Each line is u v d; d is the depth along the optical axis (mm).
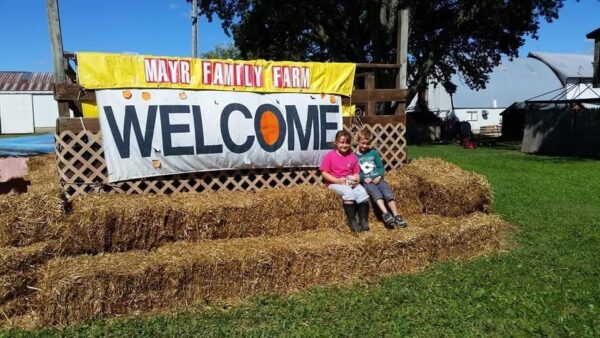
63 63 5531
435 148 26156
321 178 6719
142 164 5633
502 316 4277
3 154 12953
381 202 5945
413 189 6531
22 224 4496
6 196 4688
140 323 4145
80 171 5551
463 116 44875
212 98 5902
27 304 4281
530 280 5129
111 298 4234
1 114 37562
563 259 5820
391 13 24234
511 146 27156
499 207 8781
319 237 5336
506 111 34031
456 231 5793
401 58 7422
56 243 4578
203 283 4566
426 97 43188
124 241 4848
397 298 4648
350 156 6051
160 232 4973
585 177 13070
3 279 4133
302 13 26484
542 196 9992
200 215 5102
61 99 5410
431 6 26422
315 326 4070
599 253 6070
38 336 3900
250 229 5359
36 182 7586
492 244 6152
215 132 5910
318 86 6562
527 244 6500
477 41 29625
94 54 5426
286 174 6512
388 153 7352
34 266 4359
